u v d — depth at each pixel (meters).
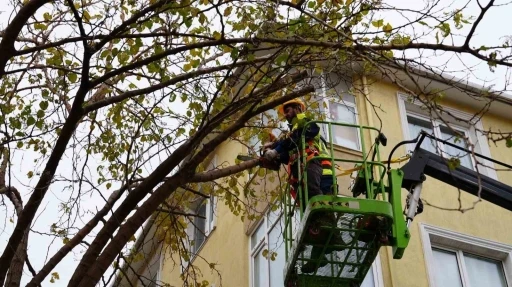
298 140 7.61
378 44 6.91
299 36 6.71
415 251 11.54
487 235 12.43
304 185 7.38
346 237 7.47
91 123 7.71
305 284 7.91
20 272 6.91
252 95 7.12
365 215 7.10
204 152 6.99
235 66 6.80
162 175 6.89
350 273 7.91
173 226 8.67
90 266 6.55
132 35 6.71
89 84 6.43
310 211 7.00
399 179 7.80
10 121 7.25
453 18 6.46
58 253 6.92
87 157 7.21
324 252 7.46
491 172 13.65
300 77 7.18
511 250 12.41
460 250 12.25
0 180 7.92
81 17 6.40
